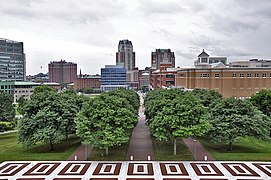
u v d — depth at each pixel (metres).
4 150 53.94
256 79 114.75
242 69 114.38
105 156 48.38
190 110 45.88
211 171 40.50
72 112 53.09
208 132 50.22
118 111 45.44
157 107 50.41
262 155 48.44
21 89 186.00
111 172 40.28
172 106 47.53
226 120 49.25
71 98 61.00
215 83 116.94
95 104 46.16
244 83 114.81
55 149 54.75
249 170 40.78
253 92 114.56
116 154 49.62
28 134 51.22
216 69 116.69
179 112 46.03
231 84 114.88
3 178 38.09
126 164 43.97
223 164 43.62
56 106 52.44
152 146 55.41
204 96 70.50
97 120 45.06
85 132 44.22
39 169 41.72
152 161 45.50
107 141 43.44
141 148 53.88
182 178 37.88
